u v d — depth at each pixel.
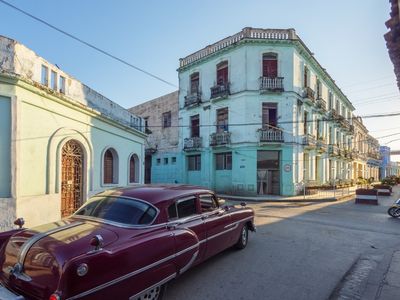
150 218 3.98
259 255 6.09
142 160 14.09
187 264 4.01
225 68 23.09
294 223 10.01
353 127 39.47
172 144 27.47
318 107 26.20
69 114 8.38
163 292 3.84
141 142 13.99
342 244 7.21
